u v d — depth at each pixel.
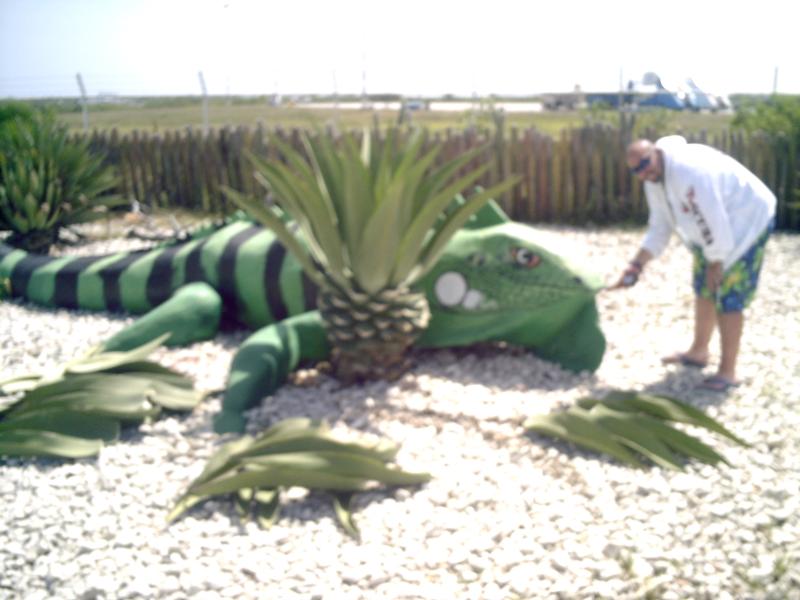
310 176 4.45
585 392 4.81
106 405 4.26
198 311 5.44
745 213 4.68
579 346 5.13
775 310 6.63
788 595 3.08
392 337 4.66
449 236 4.65
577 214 10.77
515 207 10.89
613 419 4.16
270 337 4.75
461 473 3.87
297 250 4.59
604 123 10.85
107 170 9.99
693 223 4.78
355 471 3.67
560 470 3.90
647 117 12.10
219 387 4.79
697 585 3.12
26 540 3.39
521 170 10.73
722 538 3.39
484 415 4.43
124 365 4.65
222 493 3.63
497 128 10.73
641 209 10.70
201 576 3.11
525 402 4.62
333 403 4.61
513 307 5.11
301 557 3.24
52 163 8.87
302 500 3.68
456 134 10.60
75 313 6.46
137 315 6.32
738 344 4.88
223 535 3.41
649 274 7.80
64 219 9.16
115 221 11.18
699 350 5.29
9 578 3.17
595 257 8.61
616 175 10.70
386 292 4.59
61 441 4.06
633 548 3.30
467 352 5.45
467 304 5.16
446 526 3.43
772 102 12.92
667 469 3.91
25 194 8.65
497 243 5.16
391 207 4.23
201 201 11.96
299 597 3.01
